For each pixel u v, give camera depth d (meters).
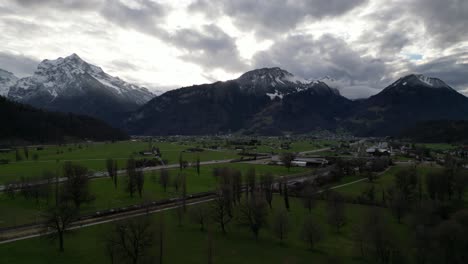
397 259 83.19
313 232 94.25
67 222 93.44
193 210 111.19
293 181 196.00
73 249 88.56
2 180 178.12
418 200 135.75
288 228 101.06
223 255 88.38
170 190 165.25
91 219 116.44
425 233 86.50
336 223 109.31
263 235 106.19
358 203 145.12
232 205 139.00
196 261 83.81
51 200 139.62
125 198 146.50
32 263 79.25
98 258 83.06
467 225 91.94
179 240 98.50
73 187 127.88
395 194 130.62
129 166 175.25
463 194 155.38
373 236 87.75
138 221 86.50
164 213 126.56
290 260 85.75
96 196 148.38
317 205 142.88
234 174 159.12
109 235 90.31
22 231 101.62
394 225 115.00
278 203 144.75
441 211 117.00
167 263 82.25
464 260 79.38
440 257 80.56
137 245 80.06
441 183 143.62
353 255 89.75
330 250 93.19
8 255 83.44
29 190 138.12
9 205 130.38
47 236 90.81
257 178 199.50
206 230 108.75
